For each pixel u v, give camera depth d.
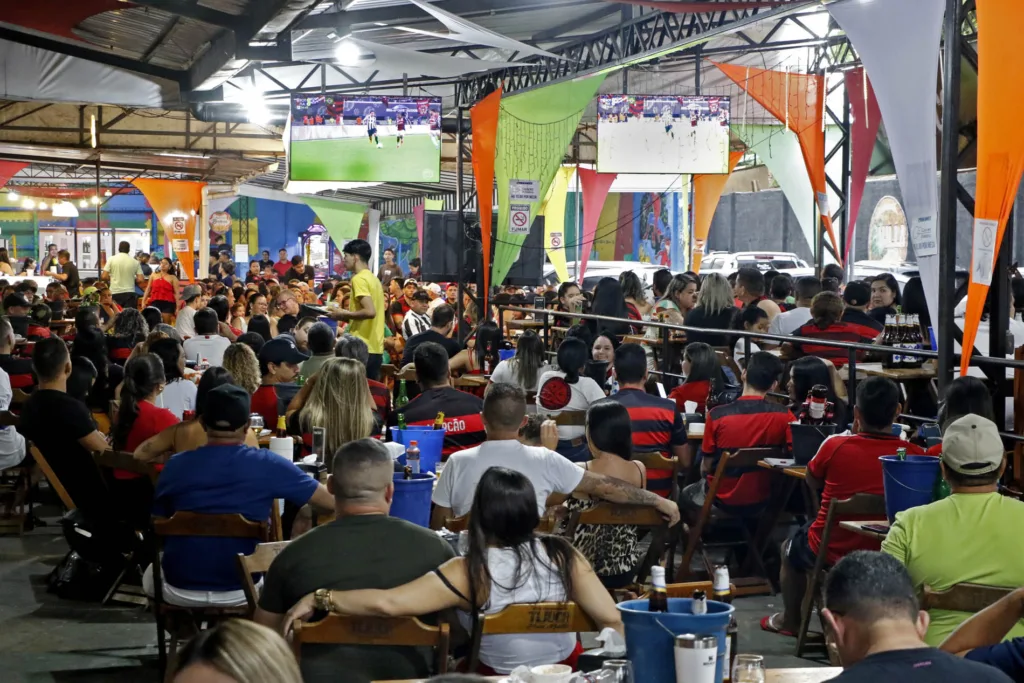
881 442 5.35
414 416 6.64
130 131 24.12
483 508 3.30
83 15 10.58
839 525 5.16
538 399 7.15
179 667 1.61
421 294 13.62
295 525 4.96
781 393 8.38
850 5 6.92
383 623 3.20
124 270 20.53
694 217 19.11
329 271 39.38
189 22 10.77
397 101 14.47
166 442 5.78
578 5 12.05
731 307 10.62
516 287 16.47
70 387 8.40
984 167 6.10
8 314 13.73
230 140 24.86
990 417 5.33
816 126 15.48
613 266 25.92
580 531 5.10
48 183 36.50
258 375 7.47
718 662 2.38
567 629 3.30
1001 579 3.53
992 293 6.98
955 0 6.43
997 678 2.30
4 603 6.37
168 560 4.71
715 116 14.12
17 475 8.70
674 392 8.20
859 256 24.72
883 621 2.36
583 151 23.48
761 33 16.48
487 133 14.06
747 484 6.47
